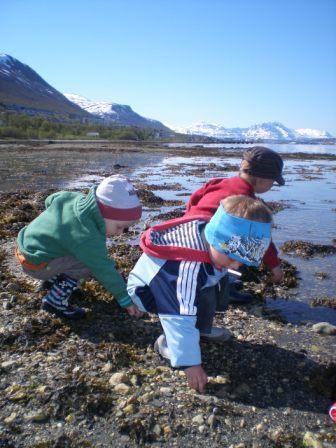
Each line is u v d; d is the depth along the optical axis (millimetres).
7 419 1118
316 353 1539
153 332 1601
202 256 1283
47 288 1862
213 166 9438
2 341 1479
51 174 7141
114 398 1220
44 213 1651
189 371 1241
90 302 1810
